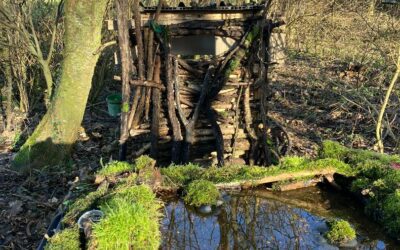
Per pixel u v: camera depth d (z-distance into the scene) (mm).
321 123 6785
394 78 5113
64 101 5648
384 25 8266
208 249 1973
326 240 2049
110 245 1712
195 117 4938
